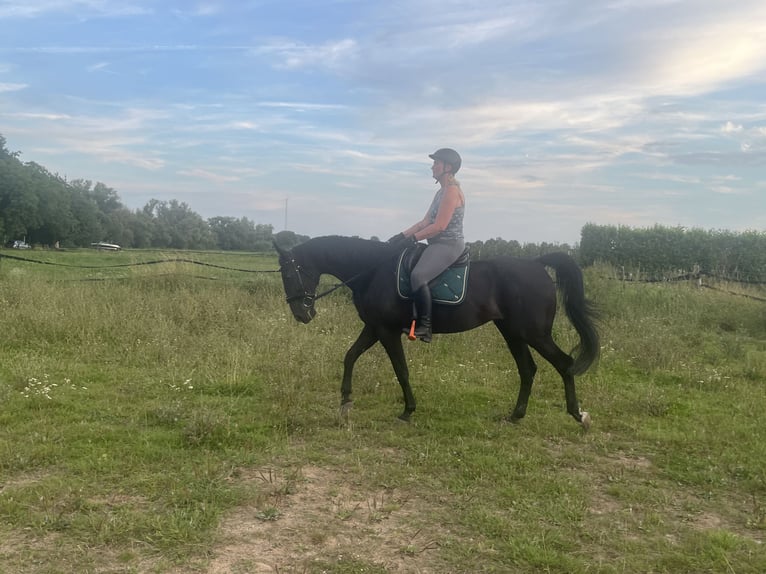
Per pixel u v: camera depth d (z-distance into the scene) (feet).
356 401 21.68
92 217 248.93
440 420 19.90
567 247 80.28
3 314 30.76
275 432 17.93
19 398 19.54
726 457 16.96
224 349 26.96
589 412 21.17
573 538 12.11
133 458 15.16
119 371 23.90
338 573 10.50
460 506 13.39
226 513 12.62
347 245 19.60
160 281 45.24
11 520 11.82
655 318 38.75
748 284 53.47
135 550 10.92
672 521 13.15
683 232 70.74
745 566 11.06
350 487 14.35
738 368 28.35
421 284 17.97
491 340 31.24
